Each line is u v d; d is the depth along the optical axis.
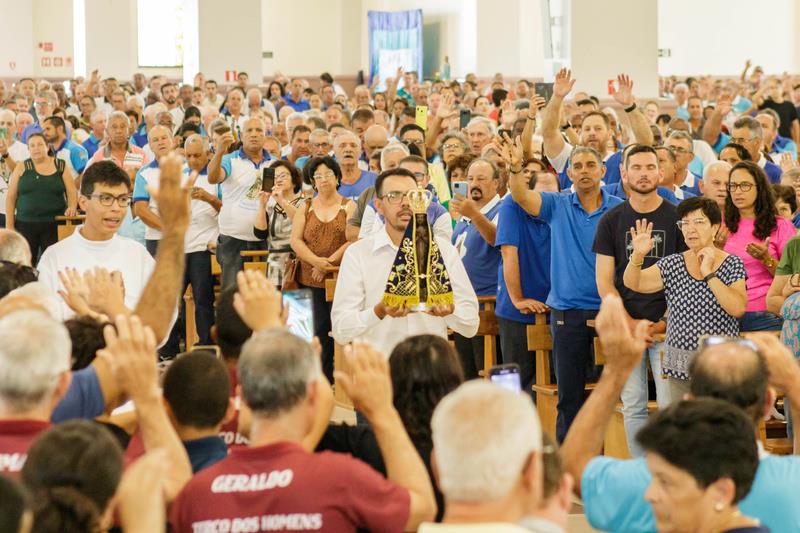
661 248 6.43
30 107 19.44
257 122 9.75
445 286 5.35
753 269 7.01
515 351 7.33
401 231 5.58
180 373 3.29
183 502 2.97
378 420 3.08
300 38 31.62
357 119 12.88
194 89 18.77
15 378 3.02
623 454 6.72
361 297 5.61
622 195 8.05
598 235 6.51
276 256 8.77
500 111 15.98
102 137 14.46
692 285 5.98
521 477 2.45
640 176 6.39
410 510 2.95
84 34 25.59
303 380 3.00
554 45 19.67
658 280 6.21
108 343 3.04
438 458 2.45
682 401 2.93
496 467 2.38
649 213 6.45
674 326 6.04
